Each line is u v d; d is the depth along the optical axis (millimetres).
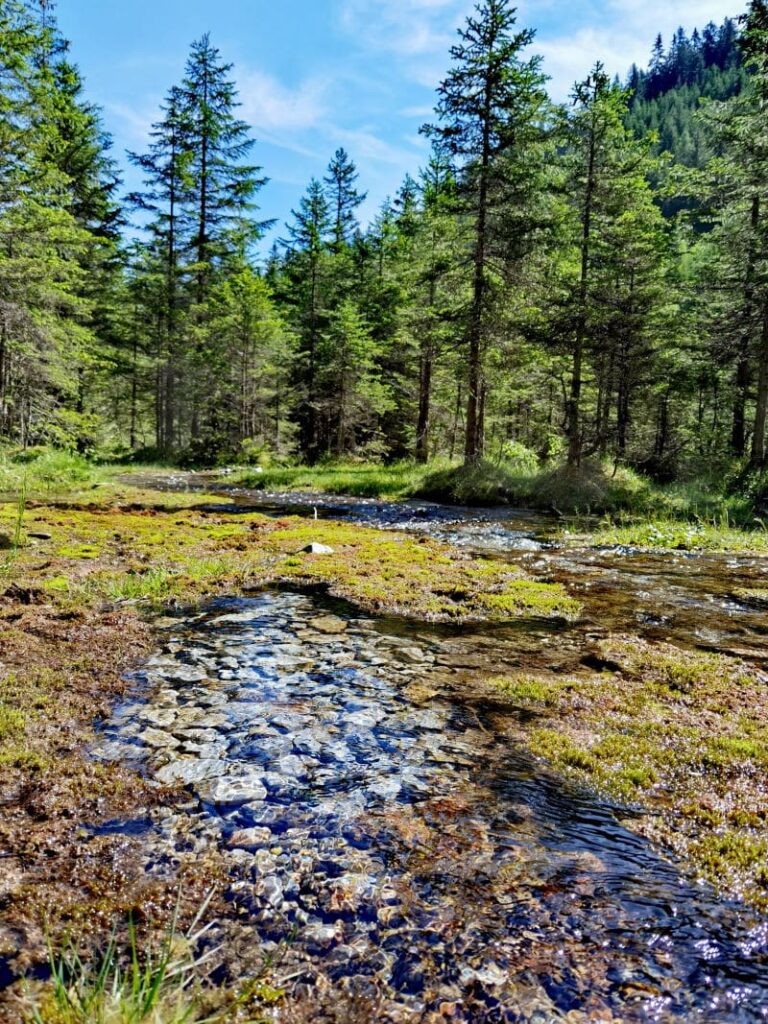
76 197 29203
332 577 8578
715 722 4465
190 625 6520
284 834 3098
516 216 19578
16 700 4418
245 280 29641
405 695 4902
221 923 2508
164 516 13812
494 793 3551
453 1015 2129
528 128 19266
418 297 27984
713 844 3107
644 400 29391
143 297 32719
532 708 4719
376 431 35062
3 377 20016
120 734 4082
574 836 3174
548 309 21859
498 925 2549
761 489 18016
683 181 24125
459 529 14297
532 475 21328
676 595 8383
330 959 2352
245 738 4090
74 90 29469
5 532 10461
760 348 20188
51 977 2191
